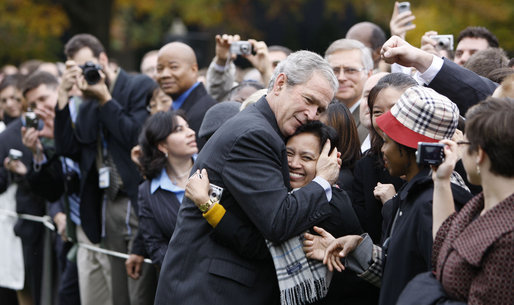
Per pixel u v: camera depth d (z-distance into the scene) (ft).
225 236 10.74
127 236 16.71
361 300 11.35
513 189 8.17
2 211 21.04
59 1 46.39
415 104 9.77
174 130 14.80
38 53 48.24
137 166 15.71
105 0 45.24
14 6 46.55
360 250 10.63
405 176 10.18
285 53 20.12
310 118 10.81
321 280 10.74
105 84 17.47
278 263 10.66
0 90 23.61
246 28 50.98
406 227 9.53
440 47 15.42
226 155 10.73
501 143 8.04
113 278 16.88
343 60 15.51
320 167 10.92
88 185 17.04
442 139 9.75
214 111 12.66
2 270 21.07
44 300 20.36
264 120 10.87
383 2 44.47
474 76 11.05
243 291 10.84
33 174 18.61
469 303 8.09
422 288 8.72
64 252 19.38
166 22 52.08
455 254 8.37
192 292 10.89
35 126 18.44
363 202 12.07
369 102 11.31
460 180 10.09
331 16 52.29
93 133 16.84
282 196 10.44
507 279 7.86
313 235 10.80
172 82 16.78
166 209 14.78
